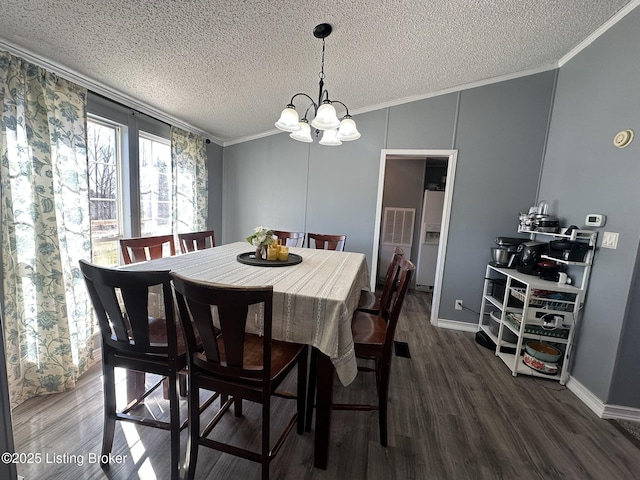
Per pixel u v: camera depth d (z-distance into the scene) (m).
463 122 2.82
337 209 3.36
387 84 2.62
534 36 2.05
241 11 1.51
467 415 1.70
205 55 1.86
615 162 1.81
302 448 1.43
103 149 2.23
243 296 0.92
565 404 1.84
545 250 2.31
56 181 1.69
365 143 3.15
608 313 1.78
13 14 1.30
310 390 1.52
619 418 1.72
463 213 2.91
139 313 1.11
